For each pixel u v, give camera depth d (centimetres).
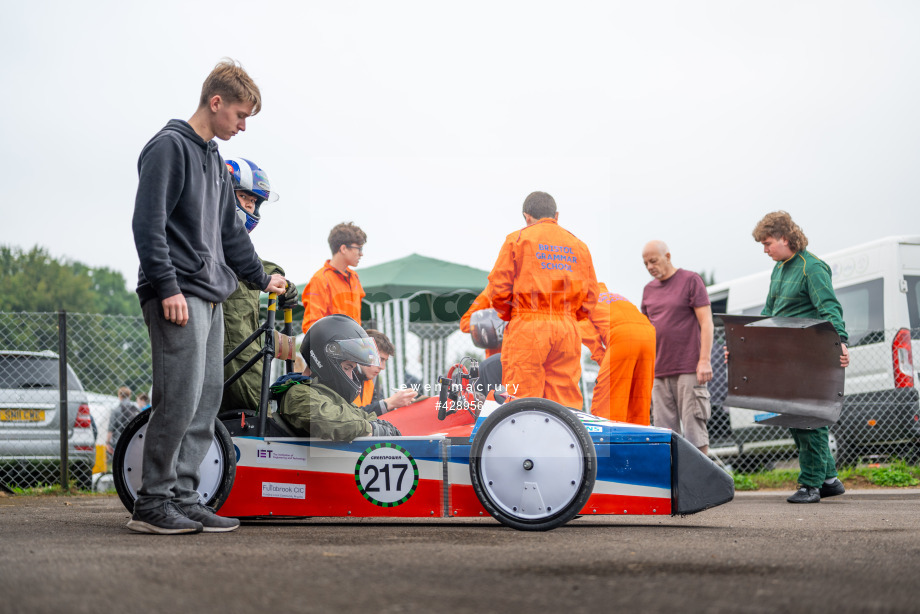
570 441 337
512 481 339
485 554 262
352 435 360
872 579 221
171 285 312
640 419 471
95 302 5300
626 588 207
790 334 532
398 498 361
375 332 365
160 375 319
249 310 395
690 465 353
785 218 576
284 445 367
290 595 194
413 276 364
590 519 423
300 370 402
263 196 410
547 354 358
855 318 861
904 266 827
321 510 364
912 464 811
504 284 359
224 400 388
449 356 363
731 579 220
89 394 898
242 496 367
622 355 468
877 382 823
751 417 934
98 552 259
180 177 320
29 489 704
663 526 377
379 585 207
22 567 229
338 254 367
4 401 700
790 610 183
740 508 510
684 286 615
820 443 560
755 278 1027
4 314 773
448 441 360
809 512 472
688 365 616
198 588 201
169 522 320
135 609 179
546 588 206
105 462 812
